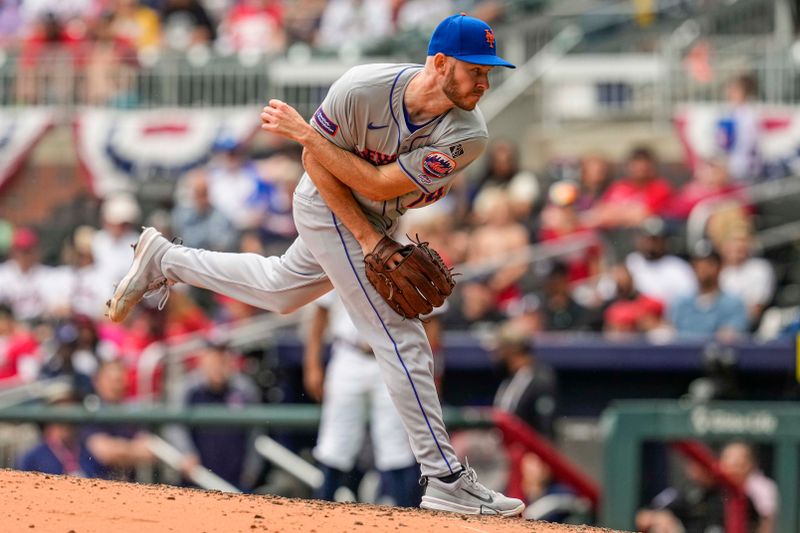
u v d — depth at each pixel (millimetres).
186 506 16203
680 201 45156
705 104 52781
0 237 51969
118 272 46000
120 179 54500
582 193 46250
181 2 59625
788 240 44375
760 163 50188
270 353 37375
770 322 39656
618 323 38969
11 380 41469
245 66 55500
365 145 16750
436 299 17000
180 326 40156
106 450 31578
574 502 30656
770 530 31969
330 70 55125
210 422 29812
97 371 36688
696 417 29875
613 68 55094
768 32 55938
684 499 32281
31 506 15773
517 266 40812
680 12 56281
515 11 58031
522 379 32562
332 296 29359
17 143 56094
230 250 46406
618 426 29844
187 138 54344
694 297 39250
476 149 16719
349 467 29234
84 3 60344
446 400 38062
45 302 45875
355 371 28906
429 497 17484
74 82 56781
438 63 16141
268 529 15234
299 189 17391
